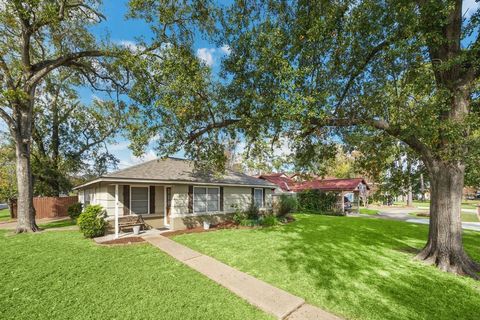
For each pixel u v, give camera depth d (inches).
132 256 271.6
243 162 310.8
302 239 366.3
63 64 472.4
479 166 229.9
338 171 1263.5
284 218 601.0
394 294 181.0
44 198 758.5
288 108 230.7
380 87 252.4
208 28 325.1
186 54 315.0
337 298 173.9
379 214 855.1
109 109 641.0
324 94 230.8
